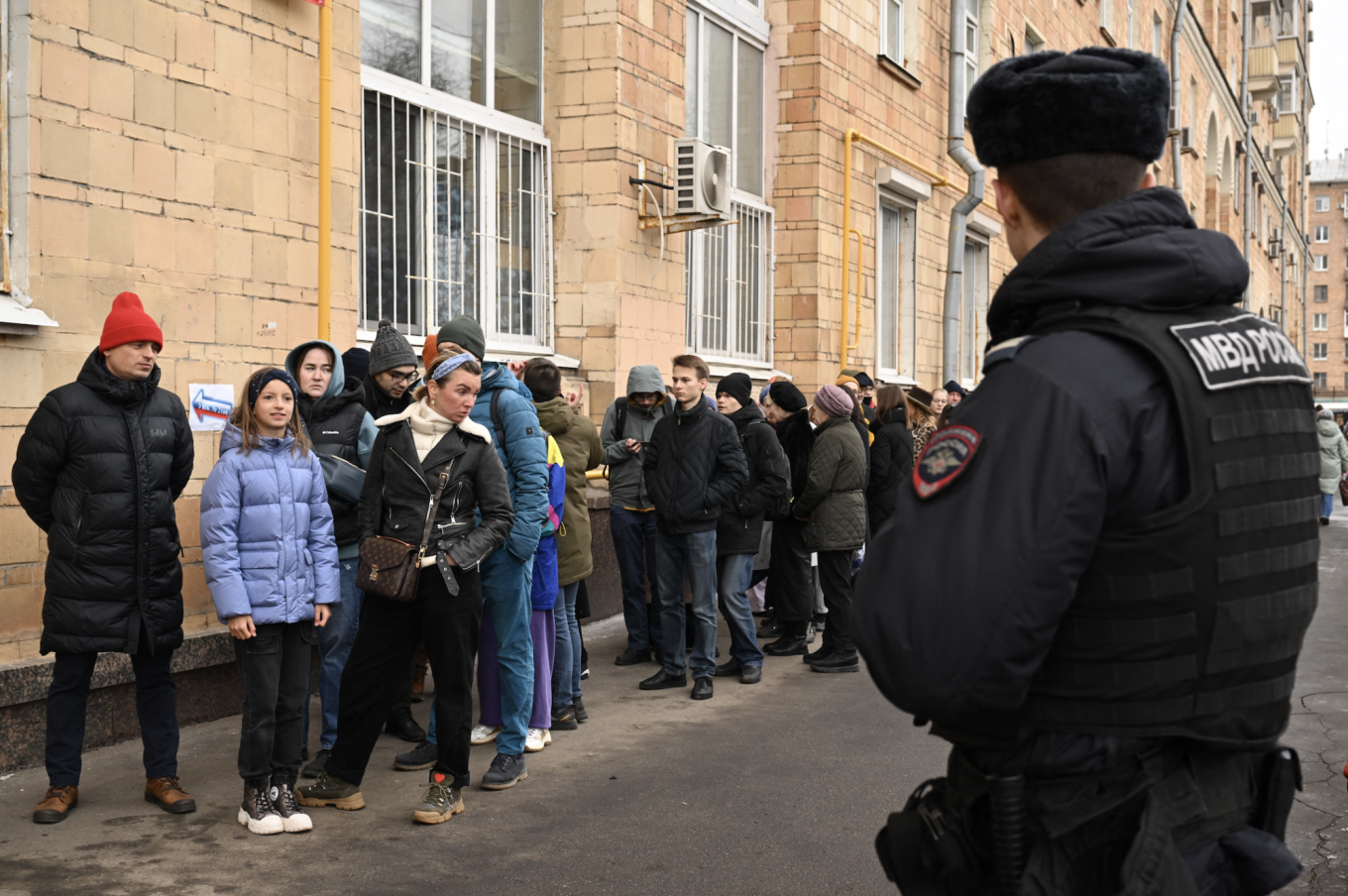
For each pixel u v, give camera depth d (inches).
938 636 55.5
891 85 480.4
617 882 143.8
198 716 209.9
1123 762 57.4
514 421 182.7
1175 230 60.4
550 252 326.3
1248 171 1242.0
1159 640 56.0
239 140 216.7
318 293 235.1
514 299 316.2
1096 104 59.8
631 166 327.9
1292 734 216.5
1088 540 55.2
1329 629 331.6
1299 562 60.3
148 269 199.8
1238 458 57.2
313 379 199.2
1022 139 61.9
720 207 345.4
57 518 160.1
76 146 187.8
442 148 290.2
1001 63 63.9
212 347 211.9
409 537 163.3
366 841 157.1
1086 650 56.7
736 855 152.9
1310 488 62.1
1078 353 57.7
